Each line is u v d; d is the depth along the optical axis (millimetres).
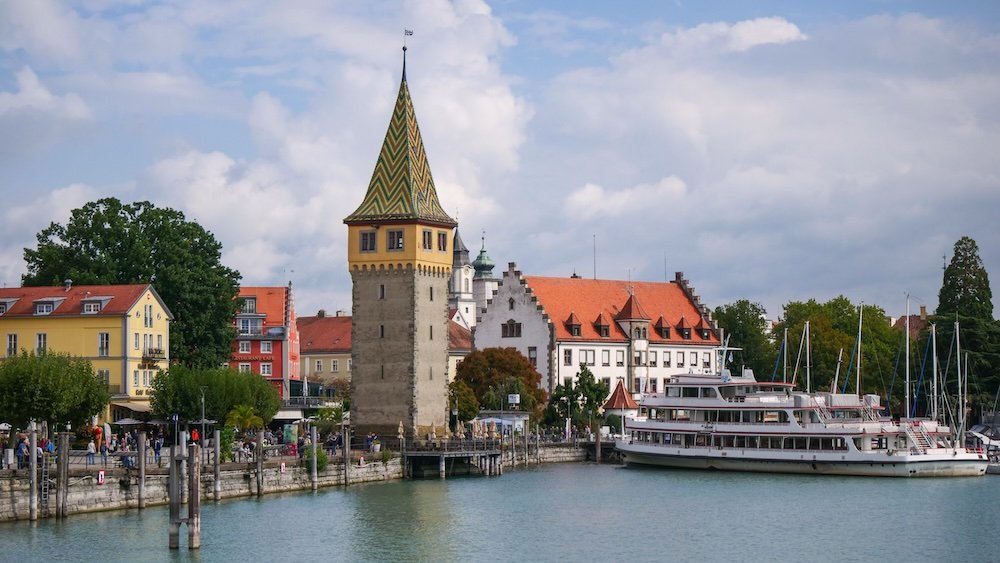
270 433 157625
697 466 173750
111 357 164125
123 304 164875
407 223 165250
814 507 136375
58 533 105875
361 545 109875
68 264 176500
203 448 131375
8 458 112250
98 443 128750
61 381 122875
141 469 116688
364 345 166750
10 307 166750
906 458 161750
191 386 147750
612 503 138375
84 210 179625
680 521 126312
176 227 182500
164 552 101438
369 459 148375
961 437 178500
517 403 197500
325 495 135250
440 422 169000
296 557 104688
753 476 165625
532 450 186375
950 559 108750
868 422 167375
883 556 109750
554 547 112000
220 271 185500
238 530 113500
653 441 179875
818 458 165250
